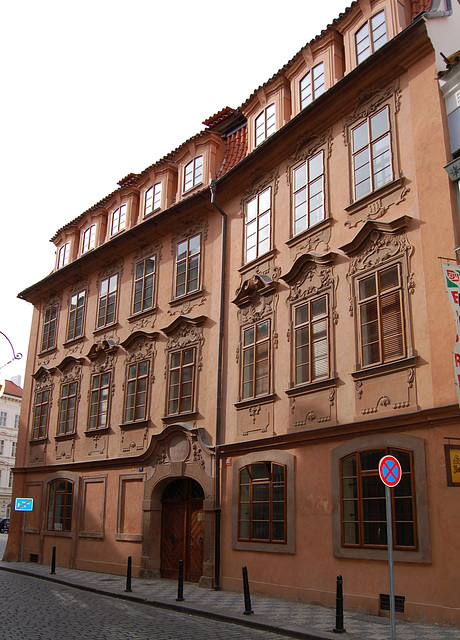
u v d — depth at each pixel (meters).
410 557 11.88
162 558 19.38
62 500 24.08
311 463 14.73
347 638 10.02
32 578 19.88
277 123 18.62
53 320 28.09
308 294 16.03
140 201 24.62
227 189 20.02
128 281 23.86
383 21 15.58
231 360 18.28
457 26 14.53
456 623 10.80
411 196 13.84
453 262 12.50
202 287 20.22
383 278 14.02
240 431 17.27
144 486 20.09
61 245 29.42
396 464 10.15
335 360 14.79
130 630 10.70
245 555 16.06
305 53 17.91
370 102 15.48
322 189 16.47
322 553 13.86
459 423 11.63
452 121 13.24
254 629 11.33
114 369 23.14
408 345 13.02
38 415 27.16
